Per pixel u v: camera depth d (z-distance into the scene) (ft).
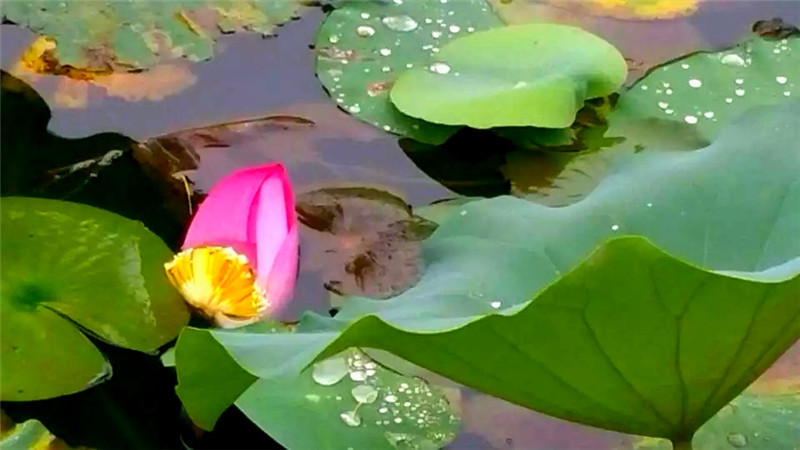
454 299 5.31
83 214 5.98
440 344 4.91
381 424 5.40
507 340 4.90
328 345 4.88
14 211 5.96
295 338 5.11
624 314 4.85
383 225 5.97
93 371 5.58
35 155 6.16
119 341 5.65
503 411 5.47
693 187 5.59
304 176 6.12
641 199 5.60
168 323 5.71
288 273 5.76
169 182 6.10
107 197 6.05
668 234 5.52
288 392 5.46
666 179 5.64
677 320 4.87
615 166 5.80
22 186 6.07
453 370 5.03
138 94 6.38
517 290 5.41
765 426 5.37
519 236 5.55
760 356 5.04
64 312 5.69
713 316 4.87
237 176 5.77
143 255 5.87
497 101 6.25
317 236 5.93
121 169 6.14
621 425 5.16
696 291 4.81
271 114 6.33
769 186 5.53
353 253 5.88
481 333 4.87
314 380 5.50
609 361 4.97
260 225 5.75
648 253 4.73
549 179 6.15
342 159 6.19
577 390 5.05
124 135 6.24
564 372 5.00
